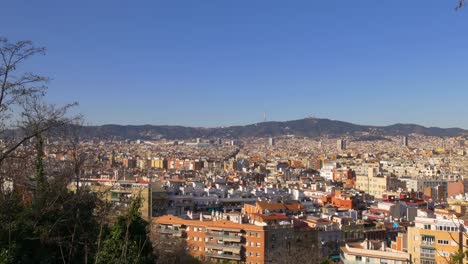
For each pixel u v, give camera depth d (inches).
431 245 5511.8
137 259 2235.5
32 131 2645.2
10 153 2640.3
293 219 7460.6
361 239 7613.2
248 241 6811.0
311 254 6274.6
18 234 2412.6
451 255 1782.7
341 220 7815.0
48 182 2755.9
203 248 7032.5
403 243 5979.3
